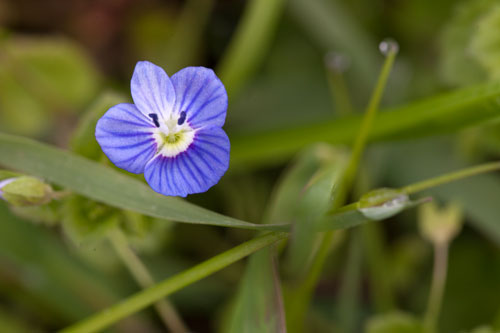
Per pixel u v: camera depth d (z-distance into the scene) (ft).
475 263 0.50
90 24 0.55
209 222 0.40
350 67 0.53
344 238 0.50
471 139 0.49
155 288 0.41
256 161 0.51
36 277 0.49
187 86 0.39
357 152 0.44
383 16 0.54
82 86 0.53
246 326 0.41
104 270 0.49
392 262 0.51
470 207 0.49
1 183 0.41
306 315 0.49
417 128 0.45
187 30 0.54
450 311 0.50
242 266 0.50
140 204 0.41
